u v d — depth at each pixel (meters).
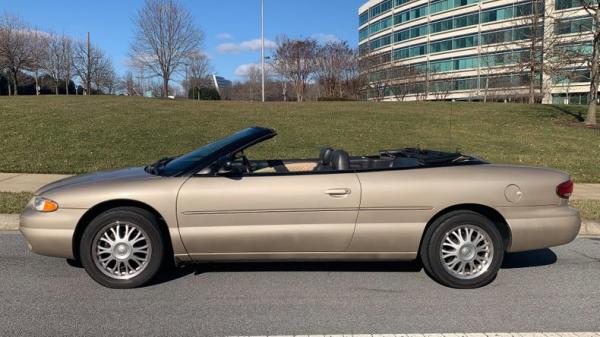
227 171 4.48
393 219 4.50
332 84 57.06
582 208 7.76
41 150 12.62
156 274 4.55
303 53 56.06
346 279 4.84
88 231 4.42
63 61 59.91
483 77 70.94
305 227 4.45
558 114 23.02
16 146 12.95
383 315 4.00
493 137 16.42
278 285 4.65
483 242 4.62
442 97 72.75
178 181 4.46
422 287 4.64
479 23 72.69
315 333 3.66
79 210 4.39
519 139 16.11
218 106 23.86
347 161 4.68
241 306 4.16
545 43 29.88
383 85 59.56
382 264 5.29
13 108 19.25
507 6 68.31
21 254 5.56
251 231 4.42
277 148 13.58
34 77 64.00
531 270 5.23
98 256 4.48
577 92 55.03
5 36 50.81
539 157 13.12
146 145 13.48
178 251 4.46
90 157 12.03
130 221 4.43
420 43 83.88
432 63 81.31
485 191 4.54
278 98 71.81
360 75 57.66
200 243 4.43
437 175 4.57
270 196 4.40
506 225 4.61
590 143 15.56
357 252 4.55
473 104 28.25
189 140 14.36
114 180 4.57
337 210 4.44
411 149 5.56
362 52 59.25
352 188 4.44
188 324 3.80
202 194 4.39
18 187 9.09
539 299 4.39
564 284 4.80
